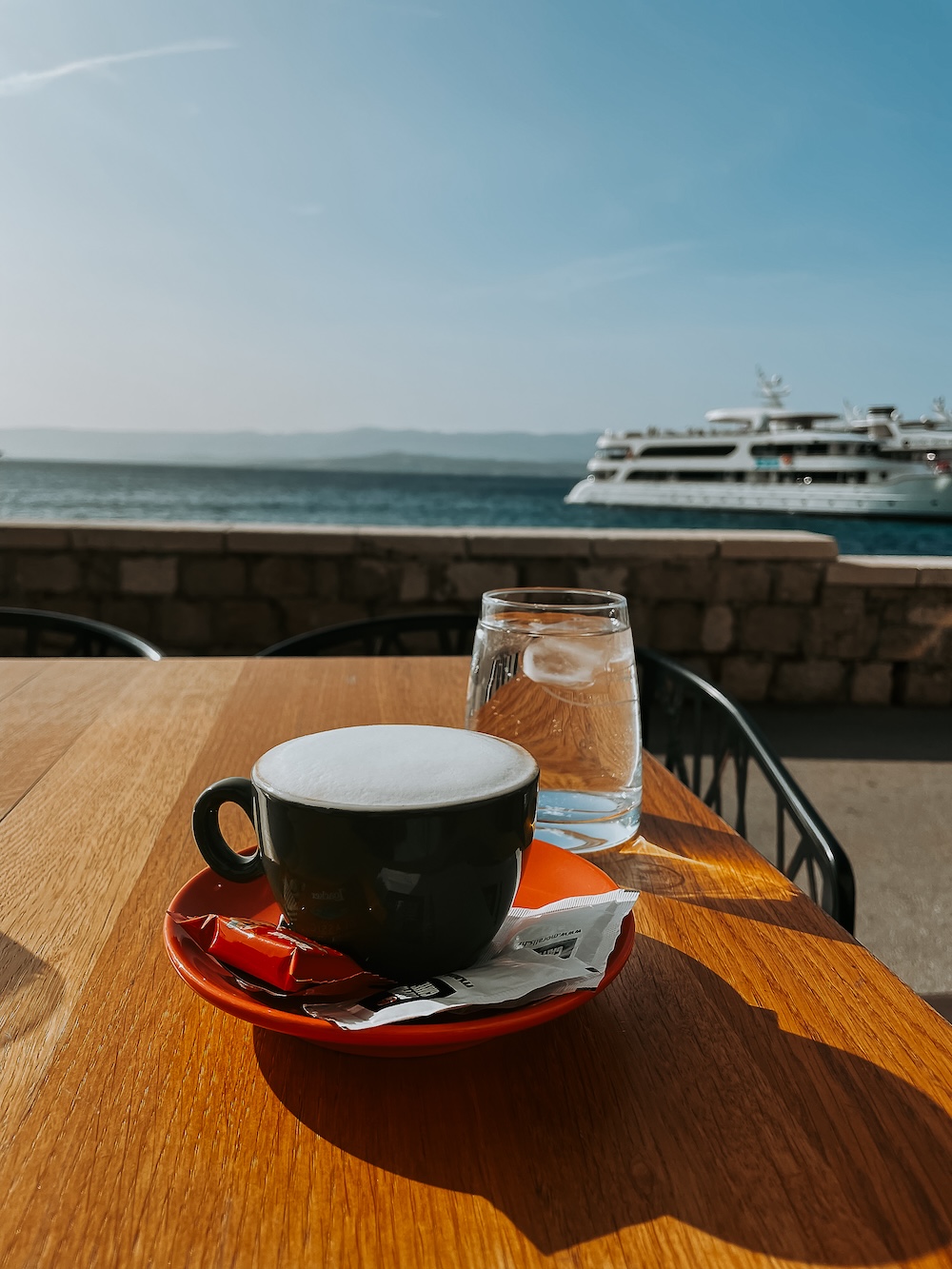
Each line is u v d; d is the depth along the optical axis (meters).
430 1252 0.36
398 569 4.61
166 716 1.18
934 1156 0.42
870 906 2.74
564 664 0.77
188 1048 0.50
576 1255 0.36
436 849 0.47
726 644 4.80
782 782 1.11
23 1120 0.44
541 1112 0.45
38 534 4.38
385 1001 0.47
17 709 1.21
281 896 0.51
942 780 3.80
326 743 0.54
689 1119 0.45
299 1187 0.40
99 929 0.64
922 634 4.84
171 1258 0.36
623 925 0.57
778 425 71.31
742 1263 0.36
